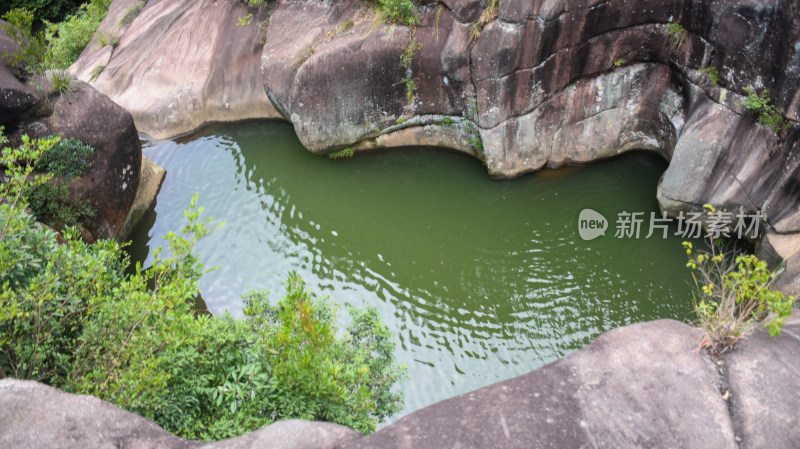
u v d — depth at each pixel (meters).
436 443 4.26
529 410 4.46
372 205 13.09
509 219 12.31
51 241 6.92
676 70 11.39
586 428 4.33
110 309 6.25
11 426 4.33
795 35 8.83
